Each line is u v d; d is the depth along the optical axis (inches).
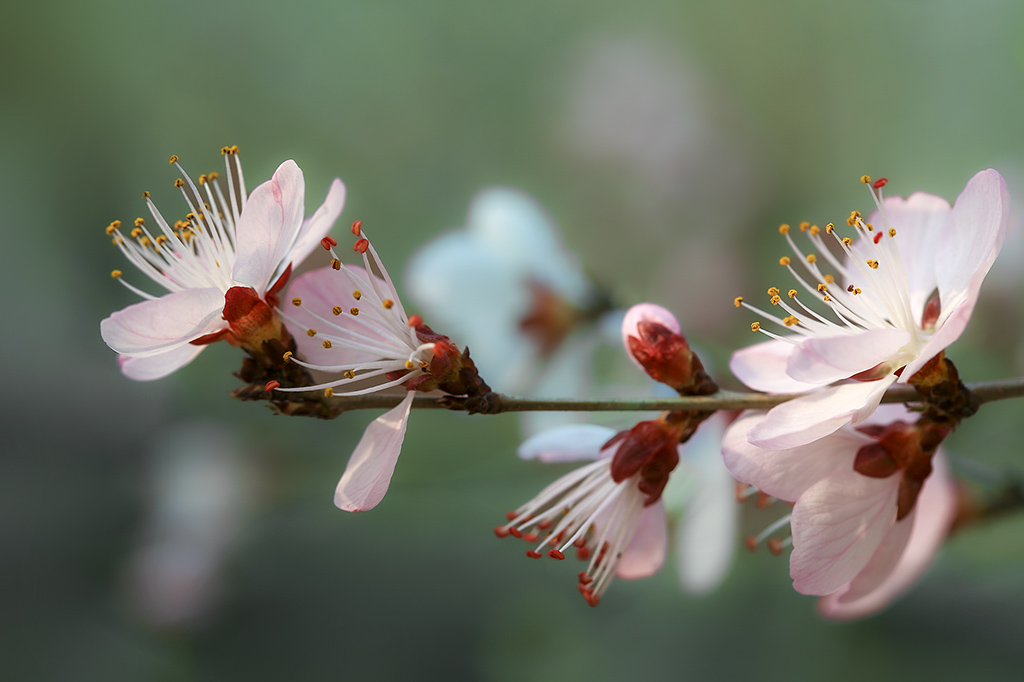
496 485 16.9
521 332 16.0
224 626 17.8
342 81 24.8
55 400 20.3
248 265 12.8
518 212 16.1
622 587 16.5
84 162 23.1
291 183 12.7
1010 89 20.3
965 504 14.0
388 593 17.6
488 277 15.9
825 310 15.1
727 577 16.0
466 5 25.2
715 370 15.4
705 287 20.4
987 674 15.4
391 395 12.9
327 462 18.4
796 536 12.8
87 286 22.3
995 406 15.8
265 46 24.8
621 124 23.1
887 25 22.4
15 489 19.2
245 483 18.3
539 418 15.9
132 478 19.2
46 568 18.5
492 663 16.7
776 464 12.9
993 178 12.6
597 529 13.4
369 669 16.9
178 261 13.2
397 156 23.9
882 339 12.6
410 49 25.2
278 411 12.9
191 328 12.7
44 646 17.8
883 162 21.8
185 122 24.0
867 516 12.9
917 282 13.1
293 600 17.6
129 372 13.0
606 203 22.8
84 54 23.6
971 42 21.1
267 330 12.9
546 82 24.6
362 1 25.1
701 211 21.9
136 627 18.0
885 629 15.7
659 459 13.2
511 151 24.1
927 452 12.9
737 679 15.7
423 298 16.0
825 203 21.4
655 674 15.9
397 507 17.1
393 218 22.7
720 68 23.6
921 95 21.8
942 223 13.1
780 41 23.4
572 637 16.5
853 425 12.5
